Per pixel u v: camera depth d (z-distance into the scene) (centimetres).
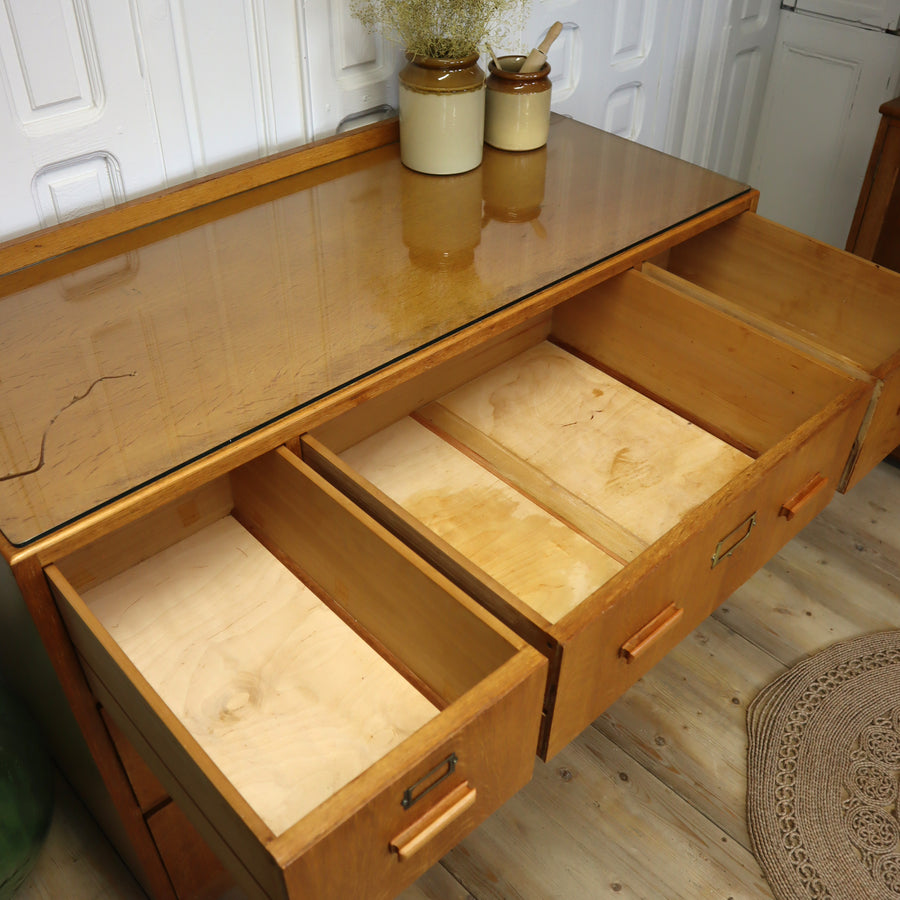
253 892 78
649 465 127
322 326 107
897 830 136
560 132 154
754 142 235
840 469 121
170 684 96
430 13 124
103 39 112
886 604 169
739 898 129
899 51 198
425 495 124
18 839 117
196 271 115
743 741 148
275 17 126
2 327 105
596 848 134
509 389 140
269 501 105
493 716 76
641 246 124
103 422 93
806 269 143
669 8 187
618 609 88
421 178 137
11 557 79
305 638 101
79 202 121
